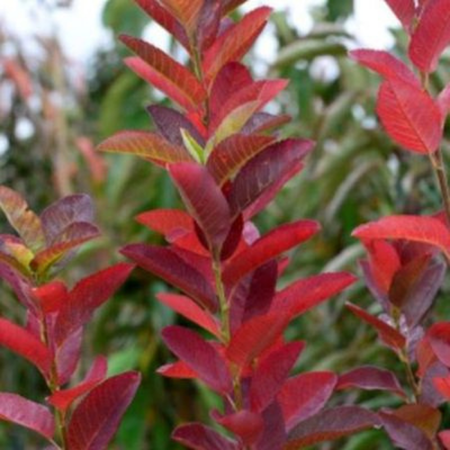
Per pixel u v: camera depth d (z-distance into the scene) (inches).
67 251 25.0
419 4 26.2
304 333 66.7
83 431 24.8
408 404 26.3
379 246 28.8
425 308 29.0
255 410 24.4
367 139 64.9
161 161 26.1
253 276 25.4
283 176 24.7
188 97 26.2
